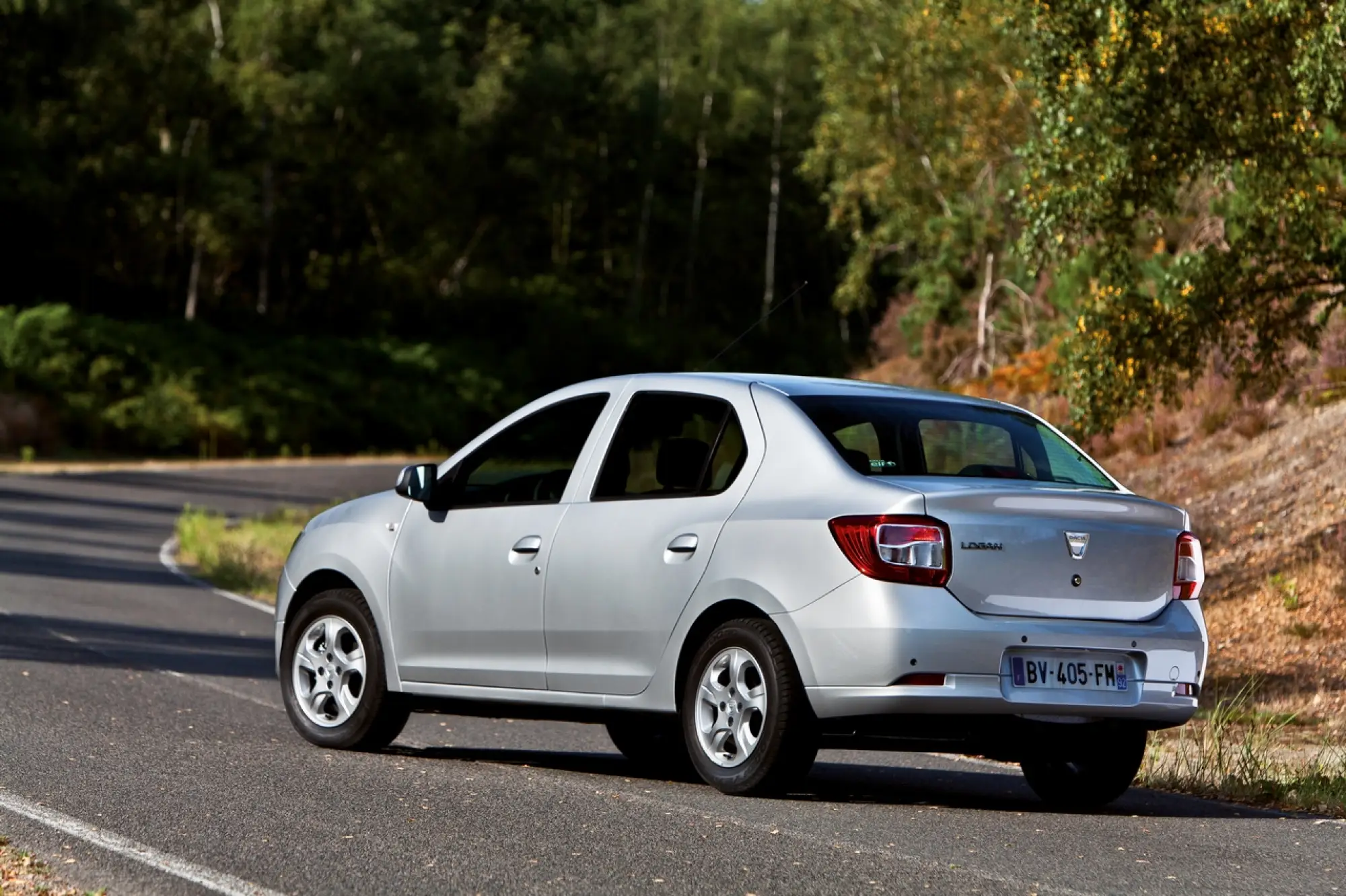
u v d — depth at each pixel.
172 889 8.91
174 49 124.75
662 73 167.75
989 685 11.65
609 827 11.07
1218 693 21.16
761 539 12.19
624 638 12.93
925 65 65.94
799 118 163.00
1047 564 11.98
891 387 13.51
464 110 152.88
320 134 141.62
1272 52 24.80
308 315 141.62
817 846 10.63
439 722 18.22
